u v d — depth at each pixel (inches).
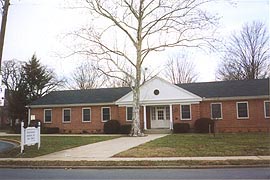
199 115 1380.4
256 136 1015.0
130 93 1472.7
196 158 576.7
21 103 1934.1
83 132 1531.7
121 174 455.8
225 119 1366.9
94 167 528.4
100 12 1142.3
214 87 1451.8
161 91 1425.9
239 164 512.7
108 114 1517.0
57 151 731.4
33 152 713.0
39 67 2031.3
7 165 558.6
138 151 687.1
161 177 419.5
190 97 1391.5
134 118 1192.8
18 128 1622.8
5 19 650.2
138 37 1187.3
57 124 1581.0
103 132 1477.6
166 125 1459.2
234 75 2225.6
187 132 1341.0
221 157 581.9
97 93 1616.6
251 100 1350.9
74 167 534.3
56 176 445.7
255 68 2166.6
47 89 2135.8
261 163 514.9
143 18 1175.0
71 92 1676.9
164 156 614.2
